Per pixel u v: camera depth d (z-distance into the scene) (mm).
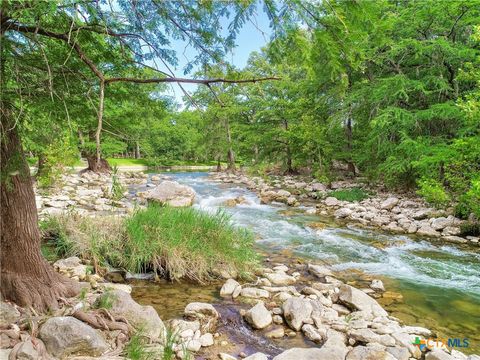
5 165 2744
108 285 4633
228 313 4125
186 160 33781
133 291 4762
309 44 2006
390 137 13195
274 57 2287
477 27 7262
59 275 3943
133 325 3307
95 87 2723
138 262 5328
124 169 25875
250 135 22531
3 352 2596
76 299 3715
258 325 3777
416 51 11820
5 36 2172
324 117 18703
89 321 3158
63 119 2600
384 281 5570
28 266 3500
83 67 2619
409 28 11875
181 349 3148
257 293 4676
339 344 3398
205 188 17922
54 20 2217
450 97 11852
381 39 2230
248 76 2527
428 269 6164
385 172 13430
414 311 4492
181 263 5340
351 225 9539
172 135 25266
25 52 2406
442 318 4305
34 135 2945
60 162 12148
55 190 12578
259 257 6426
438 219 9094
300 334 3715
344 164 21125
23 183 3418
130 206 10844
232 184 19859
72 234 5906
